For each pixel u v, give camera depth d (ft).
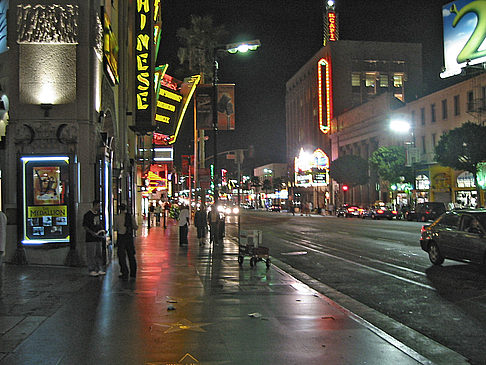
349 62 299.58
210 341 20.44
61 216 43.93
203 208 71.05
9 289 32.58
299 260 54.70
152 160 130.62
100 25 46.78
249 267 45.42
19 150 43.80
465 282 37.83
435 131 180.86
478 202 136.56
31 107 44.21
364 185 255.29
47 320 24.04
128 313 25.70
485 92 154.40
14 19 44.62
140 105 73.97
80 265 43.24
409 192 190.60
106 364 17.46
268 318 24.70
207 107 79.05
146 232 97.50
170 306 27.22
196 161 114.52
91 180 44.55
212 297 30.35
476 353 20.59
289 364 17.56
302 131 355.56
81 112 44.29
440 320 26.32
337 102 299.58
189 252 58.59
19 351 18.98
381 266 48.26
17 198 43.80
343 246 70.54
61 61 44.55
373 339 20.88
